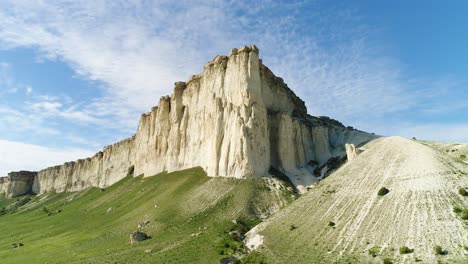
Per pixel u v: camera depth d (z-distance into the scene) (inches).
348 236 2938.0
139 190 6289.4
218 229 3639.3
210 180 4980.3
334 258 2652.6
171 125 6752.0
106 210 6033.5
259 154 4975.4
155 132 7337.6
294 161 5393.7
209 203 4362.7
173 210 4436.5
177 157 6368.1
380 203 3297.2
